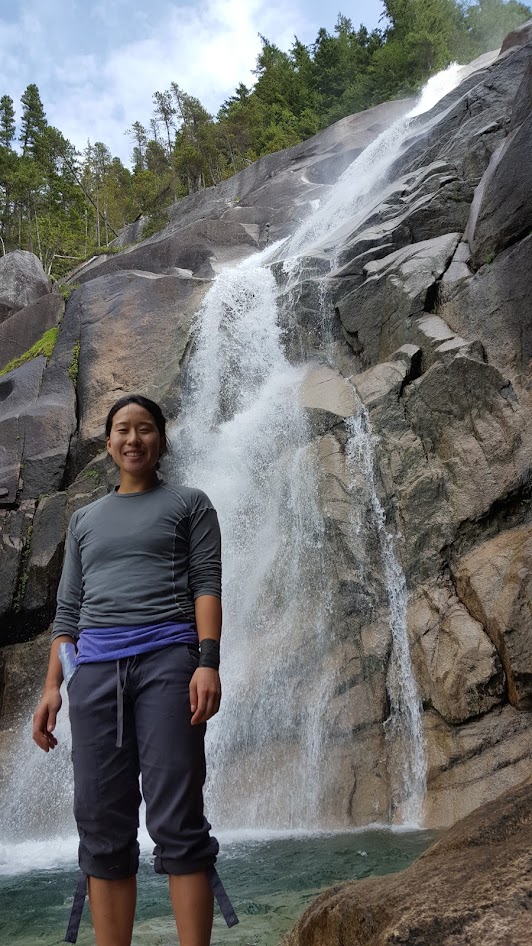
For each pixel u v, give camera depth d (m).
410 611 8.99
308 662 9.18
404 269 11.98
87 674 2.61
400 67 43.59
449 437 9.90
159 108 67.19
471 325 10.93
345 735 8.46
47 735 2.70
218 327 14.19
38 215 54.75
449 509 9.42
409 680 8.53
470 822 2.79
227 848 6.92
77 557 2.90
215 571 2.77
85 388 14.62
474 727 7.74
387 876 2.65
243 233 21.19
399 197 14.45
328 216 17.72
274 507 10.84
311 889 5.11
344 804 8.06
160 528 2.76
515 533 8.89
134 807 2.57
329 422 10.80
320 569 9.87
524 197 10.98
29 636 12.97
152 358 14.65
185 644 2.63
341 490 10.11
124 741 2.55
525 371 10.09
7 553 13.08
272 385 12.64
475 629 8.15
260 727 8.87
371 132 25.34
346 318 12.53
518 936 1.85
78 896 2.53
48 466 13.83
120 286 15.82
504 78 14.80
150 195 46.84
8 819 9.95
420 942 1.90
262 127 50.59
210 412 13.57
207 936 2.42
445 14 46.12
